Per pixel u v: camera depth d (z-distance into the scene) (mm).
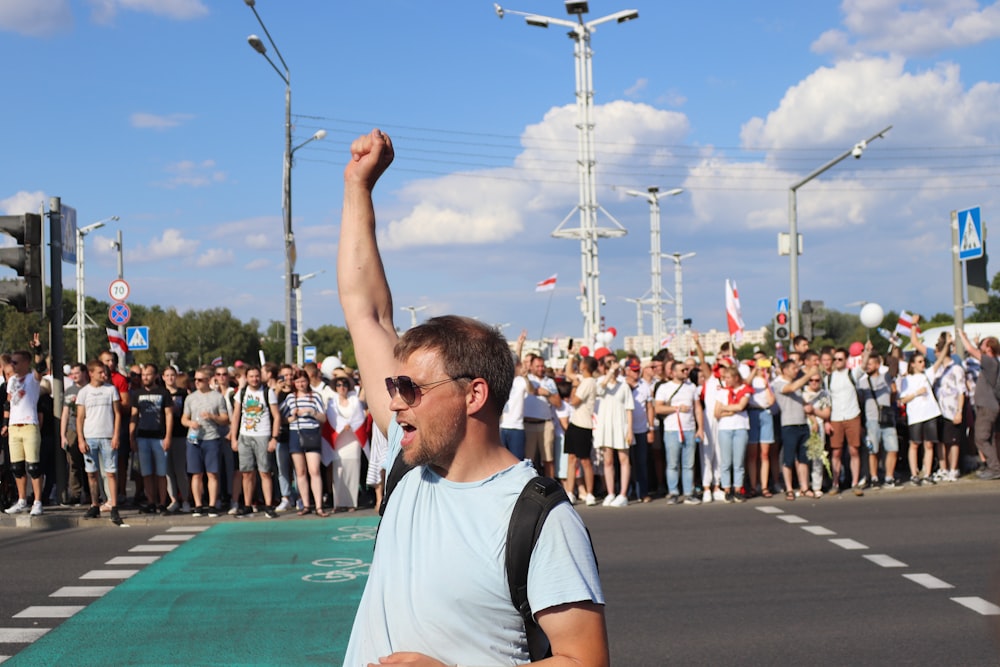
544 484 2203
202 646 7164
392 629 2215
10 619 8031
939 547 10867
